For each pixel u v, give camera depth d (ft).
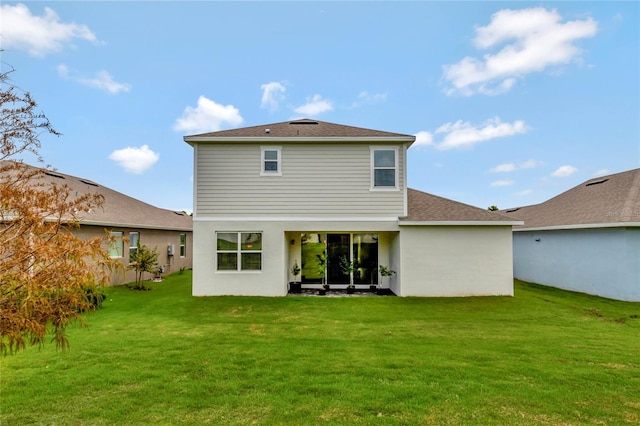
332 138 37.37
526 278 55.57
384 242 42.98
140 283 47.91
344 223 37.76
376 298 36.17
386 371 16.62
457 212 39.34
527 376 16.10
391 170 38.19
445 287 36.99
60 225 10.70
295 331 24.20
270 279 37.35
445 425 11.82
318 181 37.99
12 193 9.50
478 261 37.11
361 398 13.74
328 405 13.17
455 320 27.50
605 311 31.73
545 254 50.65
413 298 36.09
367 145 38.19
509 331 24.39
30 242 9.35
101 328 24.95
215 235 37.50
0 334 8.84
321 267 42.80
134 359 18.37
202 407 13.08
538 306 32.73
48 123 12.42
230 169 37.83
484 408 12.98
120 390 14.58
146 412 12.71
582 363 17.92
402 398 13.75
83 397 13.93
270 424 11.85
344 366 17.29
